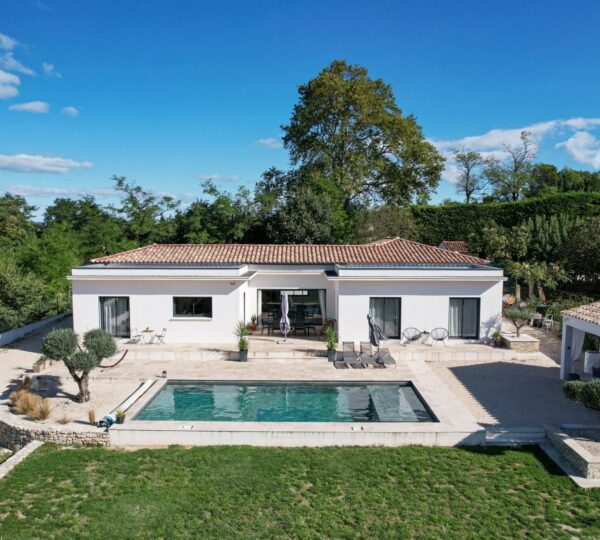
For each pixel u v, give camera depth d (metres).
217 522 9.87
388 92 48.47
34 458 12.73
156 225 47.16
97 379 18.59
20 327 27.97
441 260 25.97
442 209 52.50
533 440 13.30
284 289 26.30
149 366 20.25
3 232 50.66
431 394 16.59
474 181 77.81
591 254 34.75
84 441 13.58
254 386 18.34
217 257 27.20
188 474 11.81
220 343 23.20
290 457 12.64
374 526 9.68
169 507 10.38
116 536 9.45
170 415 15.48
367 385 18.31
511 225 49.84
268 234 45.88
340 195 47.75
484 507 10.29
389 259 26.30
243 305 24.62
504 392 17.11
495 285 22.89
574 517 9.87
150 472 11.91
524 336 22.88
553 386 17.73
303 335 24.94
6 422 14.38
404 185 49.22
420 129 49.72
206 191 47.75
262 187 52.25
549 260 40.62
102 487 11.20
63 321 32.03
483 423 14.38
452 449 13.05
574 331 18.02
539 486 11.05
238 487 11.18
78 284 23.27
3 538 9.34
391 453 12.82
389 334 23.44
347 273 23.17
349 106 46.12
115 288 23.27
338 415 15.49
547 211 48.09
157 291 23.25
